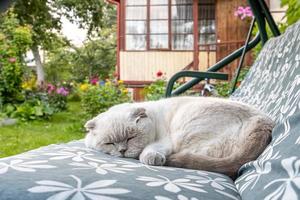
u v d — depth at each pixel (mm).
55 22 6441
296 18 2289
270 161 934
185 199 826
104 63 9484
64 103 6375
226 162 1188
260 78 1901
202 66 9133
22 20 5844
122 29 9461
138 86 9430
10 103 5684
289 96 1312
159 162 1251
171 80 2260
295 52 1549
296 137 942
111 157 1333
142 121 1557
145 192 834
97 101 5242
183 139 1440
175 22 9344
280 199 753
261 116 1357
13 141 3131
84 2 7152
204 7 9203
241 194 921
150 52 9430
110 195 805
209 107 1489
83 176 911
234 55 2439
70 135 3752
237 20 8859
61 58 8273
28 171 938
